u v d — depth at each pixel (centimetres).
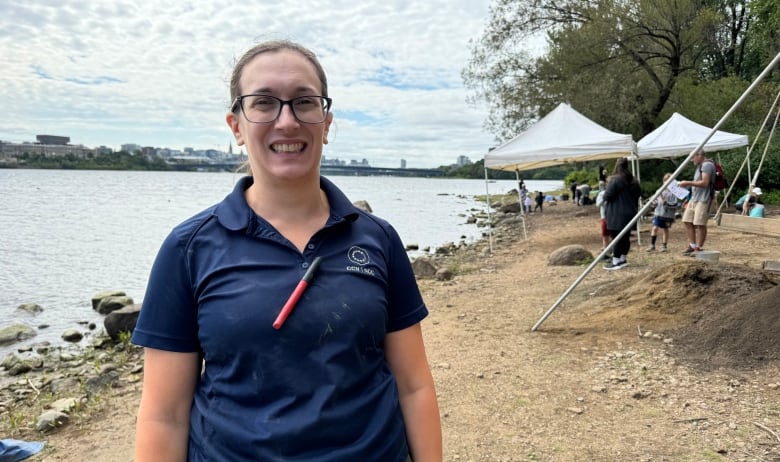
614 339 508
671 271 606
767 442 316
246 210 149
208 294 141
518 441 345
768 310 456
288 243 146
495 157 1209
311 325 137
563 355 488
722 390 387
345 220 154
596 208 2238
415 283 172
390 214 3238
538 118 2362
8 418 499
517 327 599
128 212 3119
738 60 2844
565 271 946
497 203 3819
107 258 1562
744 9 2800
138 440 143
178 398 146
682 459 307
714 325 477
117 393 547
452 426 372
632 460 312
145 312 146
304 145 152
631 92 2112
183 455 146
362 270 149
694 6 2133
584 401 394
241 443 133
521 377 446
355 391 143
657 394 393
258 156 151
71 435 446
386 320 155
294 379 135
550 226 1869
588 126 1195
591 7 2194
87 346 782
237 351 136
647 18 2080
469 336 580
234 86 160
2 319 943
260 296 138
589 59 2188
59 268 1411
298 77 150
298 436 132
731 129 2052
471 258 1328
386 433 146
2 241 1877
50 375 651
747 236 1152
